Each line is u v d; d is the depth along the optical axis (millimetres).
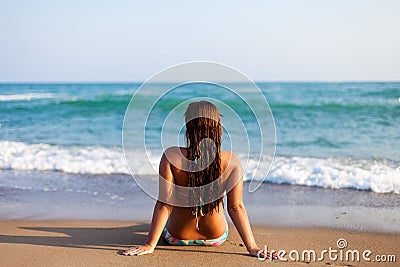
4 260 4133
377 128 15328
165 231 4629
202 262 4105
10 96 25703
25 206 6504
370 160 10016
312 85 24172
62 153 11039
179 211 4391
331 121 17281
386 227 5473
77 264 4039
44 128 16859
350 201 6816
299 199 6969
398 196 7078
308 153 11250
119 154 10836
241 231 4309
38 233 5098
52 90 31234
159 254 4309
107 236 4984
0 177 8562
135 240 4828
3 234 5047
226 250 4453
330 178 8180
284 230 5383
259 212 6258
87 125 17750
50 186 7816
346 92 22703
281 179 8195
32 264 4035
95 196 7137
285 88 24125
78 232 5156
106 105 22109
